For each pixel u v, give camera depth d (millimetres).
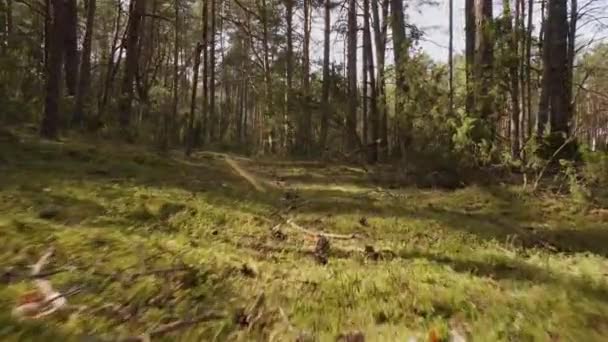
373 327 2738
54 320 2520
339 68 17562
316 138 17266
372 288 3297
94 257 3443
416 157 9453
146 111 18031
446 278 3629
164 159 10242
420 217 6059
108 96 17297
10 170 6547
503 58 9391
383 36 16219
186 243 4094
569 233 5520
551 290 3418
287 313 2859
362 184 9320
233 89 44875
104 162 8398
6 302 2664
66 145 9516
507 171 8742
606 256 4766
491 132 9039
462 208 6855
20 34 17312
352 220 5730
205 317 2719
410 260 4191
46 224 4137
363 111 18250
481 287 3434
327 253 4305
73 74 17438
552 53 10062
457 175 8727
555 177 7855
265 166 12906
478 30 9930
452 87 9977
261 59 27141
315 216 5898
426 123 9852
